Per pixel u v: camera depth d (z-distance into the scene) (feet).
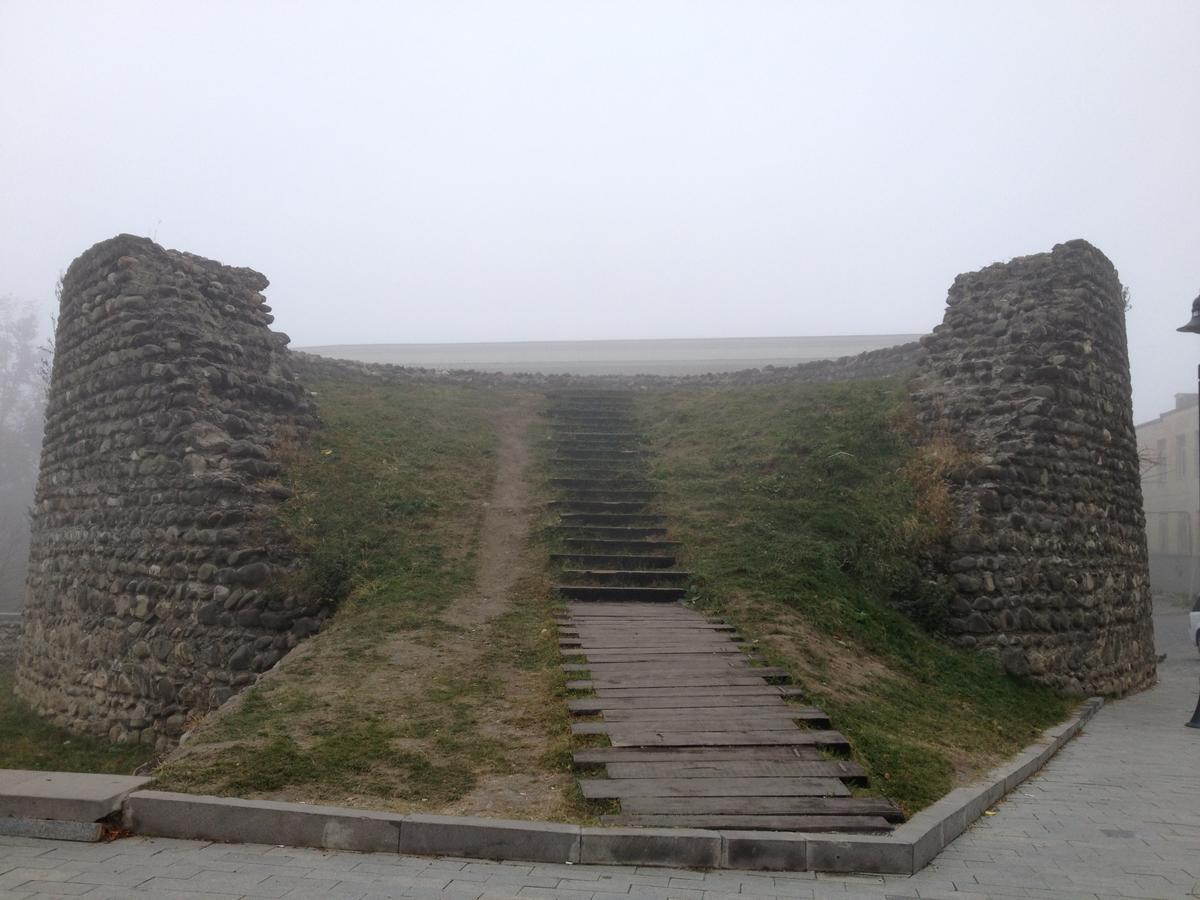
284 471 38.78
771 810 17.53
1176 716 34.96
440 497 42.83
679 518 42.32
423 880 14.75
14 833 16.62
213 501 33.96
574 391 61.57
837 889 14.94
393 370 60.85
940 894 14.78
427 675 25.71
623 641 29.01
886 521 38.14
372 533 37.27
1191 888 15.17
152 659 33.01
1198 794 22.27
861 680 27.68
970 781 21.56
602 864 15.96
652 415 57.82
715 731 21.45
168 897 13.61
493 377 63.52
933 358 46.91
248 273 45.47
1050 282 42.91
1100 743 29.27
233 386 39.40
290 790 18.03
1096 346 42.75
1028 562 36.83
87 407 40.68
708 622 31.42
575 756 19.83
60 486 42.29
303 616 31.94
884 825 16.97
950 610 35.45
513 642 29.01
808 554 36.45
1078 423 40.68
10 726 36.70
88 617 37.14
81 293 42.65
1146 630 45.52
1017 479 37.70
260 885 14.24
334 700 23.50
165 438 35.65
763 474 45.44
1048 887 15.19
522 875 15.21
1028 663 34.68
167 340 37.58
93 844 16.22
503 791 18.38
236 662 30.86
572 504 43.62
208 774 18.49
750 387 59.52
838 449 44.29
